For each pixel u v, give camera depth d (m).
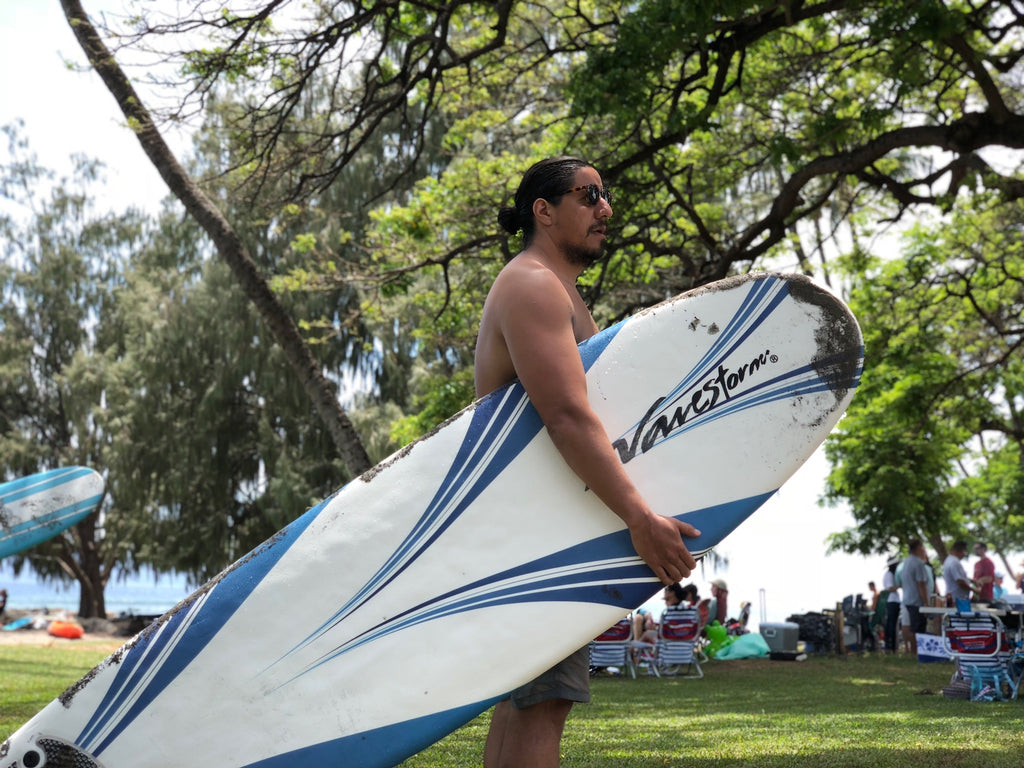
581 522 2.28
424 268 11.99
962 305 17.11
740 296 2.46
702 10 8.41
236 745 2.12
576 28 12.30
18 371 31.97
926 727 5.93
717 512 2.34
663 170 11.72
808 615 15.91
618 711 7.24
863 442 20.38
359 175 24.06
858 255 14.64
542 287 2.25
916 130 10.02
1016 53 10.51
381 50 10.20
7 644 18.98
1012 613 10.21
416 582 2.23
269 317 10.56
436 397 14.38
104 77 9.92
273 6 9.01
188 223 29.06
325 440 26.39
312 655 2.18
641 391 2.36
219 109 9.91
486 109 12.48
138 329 28.98
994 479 26.59
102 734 2.09
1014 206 16.95
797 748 4.93
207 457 28.31
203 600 2.18
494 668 2.21
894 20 8.75
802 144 11.52
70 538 34.47
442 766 4.40
